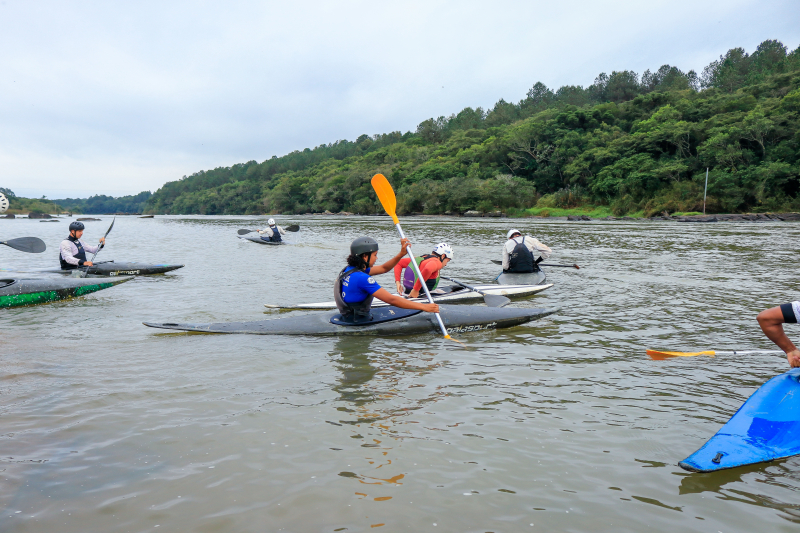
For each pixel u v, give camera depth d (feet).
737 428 9.25
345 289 17.26
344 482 8.01
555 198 200.23
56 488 7.88
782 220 122.62
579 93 375.04
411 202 223.51
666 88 344.49
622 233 74.54
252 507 7.36
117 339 16.71
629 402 11.23
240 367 13.76
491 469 8.41
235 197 461.37
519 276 27.71
